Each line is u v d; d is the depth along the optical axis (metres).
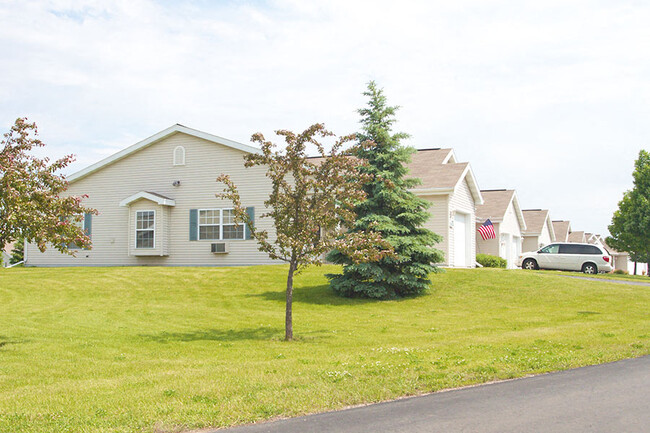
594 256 28.72
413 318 15.54
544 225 46.94
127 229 28.78
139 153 28.80
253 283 21.17
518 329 13.33
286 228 12.57
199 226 27.53
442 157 30.62
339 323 14.70
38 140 11.59
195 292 19.72
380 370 8.48
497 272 22.80
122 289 20.11
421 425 5.97
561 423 5.92
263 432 5.90
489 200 38.78
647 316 15.19
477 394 7.24
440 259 19.58
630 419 6.02
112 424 6.20
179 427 6.13
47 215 11.14
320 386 7.61
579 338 11.57
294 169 12.55
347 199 12.91
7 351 10.76
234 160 27.02
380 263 19.48
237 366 9.14
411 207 19.89
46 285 20.83
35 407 6.91
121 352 10.74
